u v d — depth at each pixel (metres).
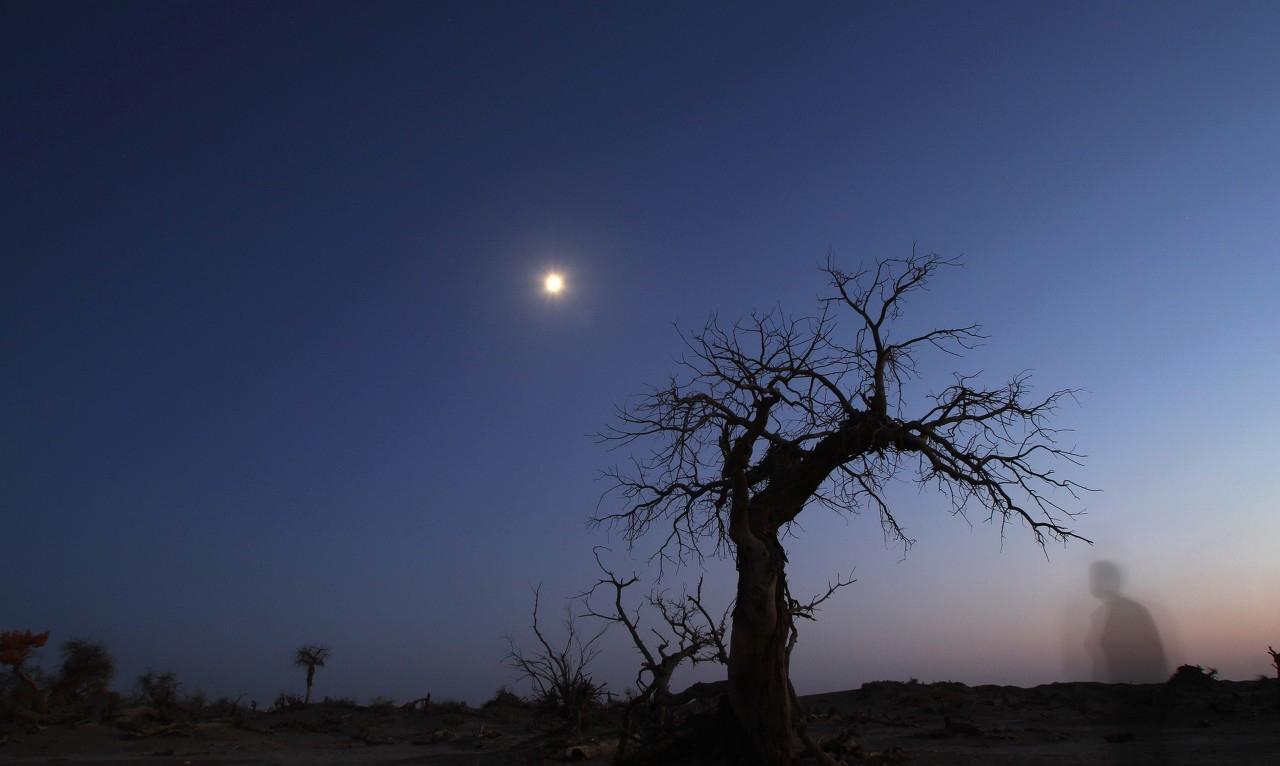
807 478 18.81
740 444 18.33
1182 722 28.75
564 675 31.70
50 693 39.62
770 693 17.72
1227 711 29.61
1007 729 31.30
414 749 33.69
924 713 40.19
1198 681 36.97
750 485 19.88
